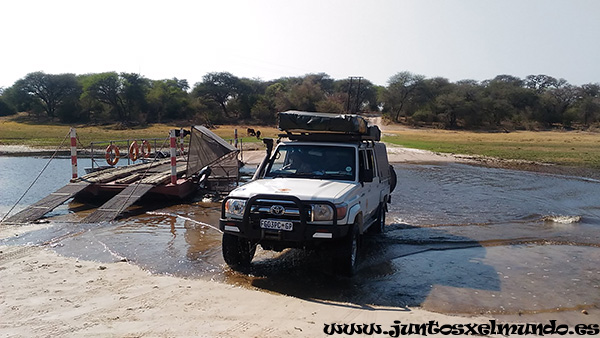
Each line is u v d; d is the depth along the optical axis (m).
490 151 35.75
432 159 28.89
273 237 6.27
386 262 7.59
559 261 7.81
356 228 6.85
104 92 76.19
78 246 8.04
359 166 7.65
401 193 15.30
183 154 21.11
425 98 92.69
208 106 83.50
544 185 17.94
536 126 89.75
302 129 7.74
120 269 6.73
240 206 6.51
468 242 9.07
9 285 5.93
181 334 4.59
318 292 6.08
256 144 35.16
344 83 98.94
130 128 67.81
